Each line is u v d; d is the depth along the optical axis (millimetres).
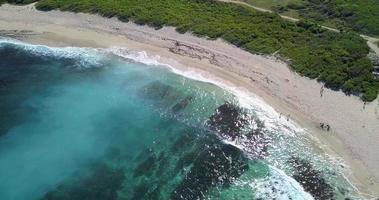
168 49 81188
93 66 76812
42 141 58688
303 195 50750
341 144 58125
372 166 54656
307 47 78250
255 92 68812
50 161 55312
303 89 68562
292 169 54469
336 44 77688
